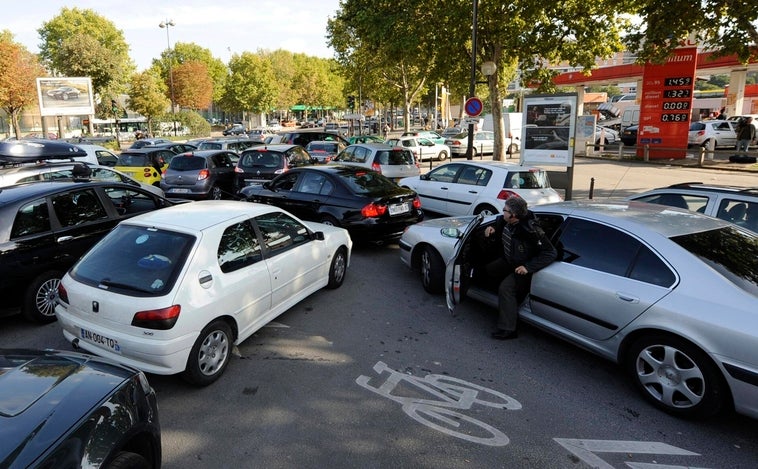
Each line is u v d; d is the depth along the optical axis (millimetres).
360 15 19156
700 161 19703
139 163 13859
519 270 4703
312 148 19531
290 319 5609
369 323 5500
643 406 3883
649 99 21984
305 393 4078
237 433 3545
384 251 8711
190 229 4348
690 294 3615
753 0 11992
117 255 4273
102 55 45375
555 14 17297
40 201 5598
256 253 4875
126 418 2461
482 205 9602
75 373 2590
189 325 3906
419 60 22953
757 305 3338
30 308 5363
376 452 3330
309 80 84250
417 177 11500
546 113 11734
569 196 11766
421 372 4422
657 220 4355
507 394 4059
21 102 38500
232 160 13781
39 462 1953
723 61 25547
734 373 3291
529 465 3201
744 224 5727
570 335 4488
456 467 3182
